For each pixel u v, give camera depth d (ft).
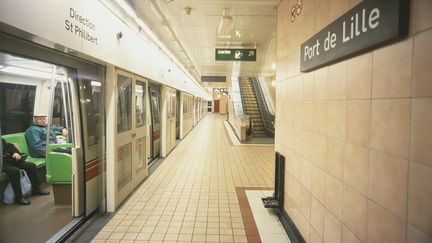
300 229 8.38
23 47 6.52
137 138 14.39
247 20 17.06
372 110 4.57
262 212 11.21
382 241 4.23
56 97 16.52
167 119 23.49
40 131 14.08
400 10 3.71
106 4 9.70
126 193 12.73
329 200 6.29
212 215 10.87
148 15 13.79
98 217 10.61
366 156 4.74
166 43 19.10
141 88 15.40
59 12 6.66
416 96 3.53
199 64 37.70
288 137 9.99
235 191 13.89
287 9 10.32
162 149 22.62
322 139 6.76
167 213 11.05
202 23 17.62
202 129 47.01
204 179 16.11
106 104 11.03
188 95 40.68
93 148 10.53
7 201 11.27
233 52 23.62
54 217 10.23
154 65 17.11
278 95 11.64
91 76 10.30
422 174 3.41
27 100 14.80
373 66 4.55
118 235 9.16
